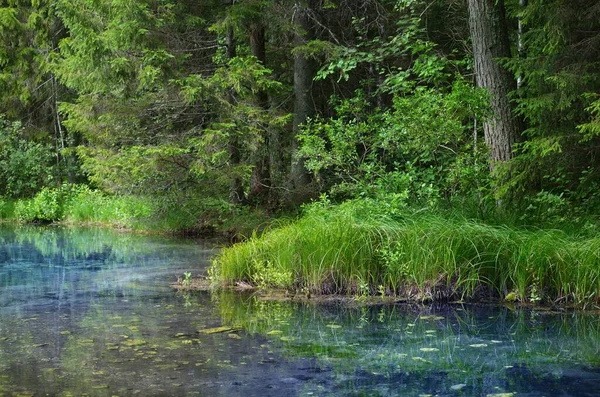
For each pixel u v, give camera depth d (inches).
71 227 731.4
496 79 453.4
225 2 621.9
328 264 351.6
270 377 215.2
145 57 577.0
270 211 629.9
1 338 263.0
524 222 401.1
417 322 288.5
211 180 620.4
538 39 428.8
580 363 229.6
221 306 322.3
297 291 353.4
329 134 468.1
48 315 303.9
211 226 639.1
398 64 717.9
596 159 435.5
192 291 360.8
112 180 627.8
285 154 676.7
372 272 349.4
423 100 431.8
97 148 631.8
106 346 250.5
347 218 372.5
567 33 406.9
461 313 305.4
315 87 727.1
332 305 324.2
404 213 392.2
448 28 695.1
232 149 623.8
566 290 319.6
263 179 651.5
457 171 422.0
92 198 821.9
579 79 397.7
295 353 241.9
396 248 348.2
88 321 291.4
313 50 626.2
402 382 210.7
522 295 325.4
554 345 252.1
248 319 295.0
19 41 888.9
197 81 579.8
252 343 255.4
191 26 631.2
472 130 599.5
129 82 604.1
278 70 749.3
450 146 490.3
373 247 353.7
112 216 754.2
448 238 343.0
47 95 960.3
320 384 208.4
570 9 399.2
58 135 978.7
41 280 397.4
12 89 916.0
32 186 876.6
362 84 708.0
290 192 634.2
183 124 636.7
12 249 541.6
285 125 678.5
